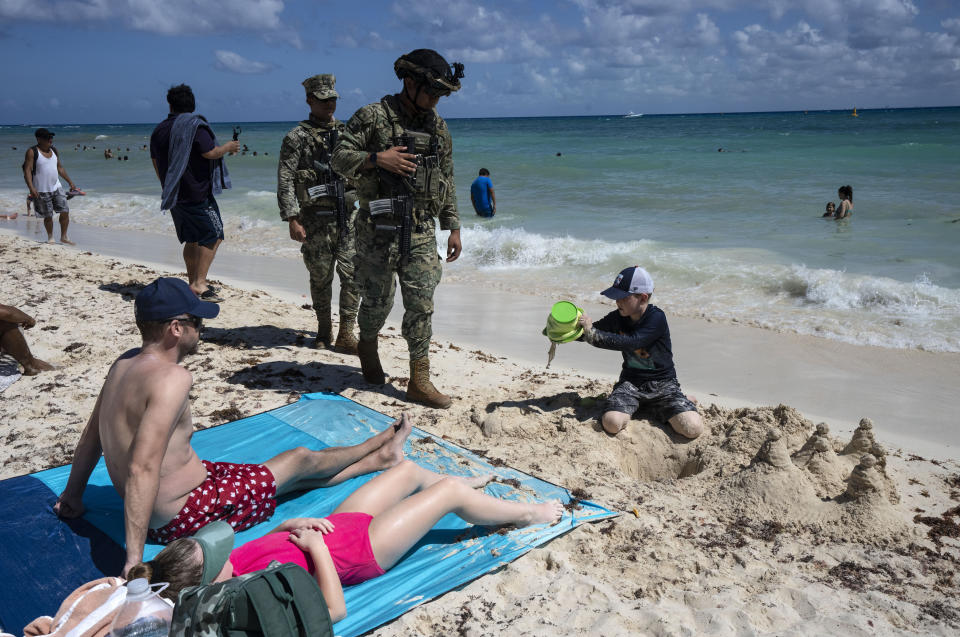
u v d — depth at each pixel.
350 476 4.22
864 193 18.72
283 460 3.86
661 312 4.93
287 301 9.34
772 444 4.30
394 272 5.53
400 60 5.06
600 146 45.31
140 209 19.45
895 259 11.65
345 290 6.81
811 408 6.12
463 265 12.71
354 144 5.16
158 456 3.08
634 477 4.93
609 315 5.12
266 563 2.99
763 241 13.59
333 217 6.52
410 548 3.58
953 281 10.20
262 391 5.77
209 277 11.09
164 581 2.67
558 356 7.50
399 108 5.21
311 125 6.38
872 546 3.83
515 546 3.68
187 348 3.38
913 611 3.25
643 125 105.62
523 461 4.71
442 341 8.03
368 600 3.21
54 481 4.09
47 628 2.67
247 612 2.39
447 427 5.23
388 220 5.26
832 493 4.24
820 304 9.47
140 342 6.72
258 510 3.69
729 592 3.35
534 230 15.81
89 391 5.61
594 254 12.54
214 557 2.79
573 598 3.29
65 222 12.39
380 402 5.62
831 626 3.12
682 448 4.91
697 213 17.33
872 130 57.81
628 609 3.20
